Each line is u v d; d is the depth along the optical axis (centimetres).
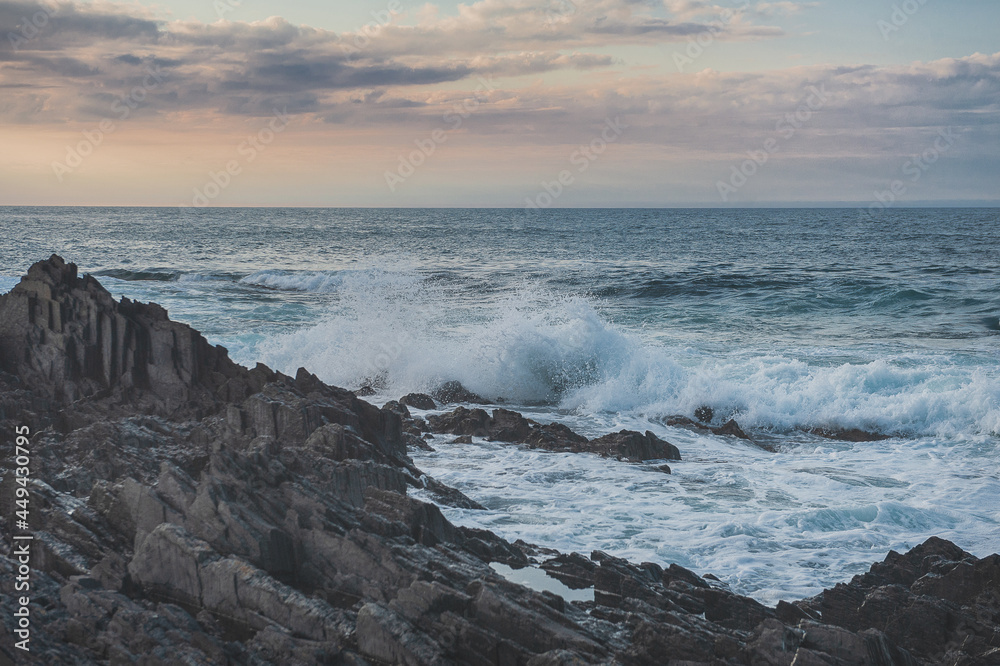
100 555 688
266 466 764
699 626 616
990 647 644
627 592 713
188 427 1072
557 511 1048
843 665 557
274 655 548
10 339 1222
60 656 546
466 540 802
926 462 1409
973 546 969
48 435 995
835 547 946
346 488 828
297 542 681
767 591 807
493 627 574
